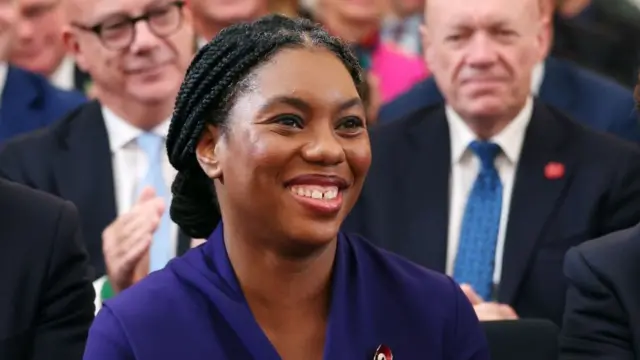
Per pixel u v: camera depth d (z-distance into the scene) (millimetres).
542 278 8133
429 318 5137
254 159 4551
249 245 4824
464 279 8359
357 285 5047
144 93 8969
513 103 8516
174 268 5031
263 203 4582
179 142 4941
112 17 8953
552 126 8641
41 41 13156
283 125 4559
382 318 5062
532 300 8117
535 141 8555
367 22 13289
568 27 12641
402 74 13273
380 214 8453
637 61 12875
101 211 8805
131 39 8961
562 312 8062
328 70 4617
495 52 8469
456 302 5258
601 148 8484
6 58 10766
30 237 6332
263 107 4551
